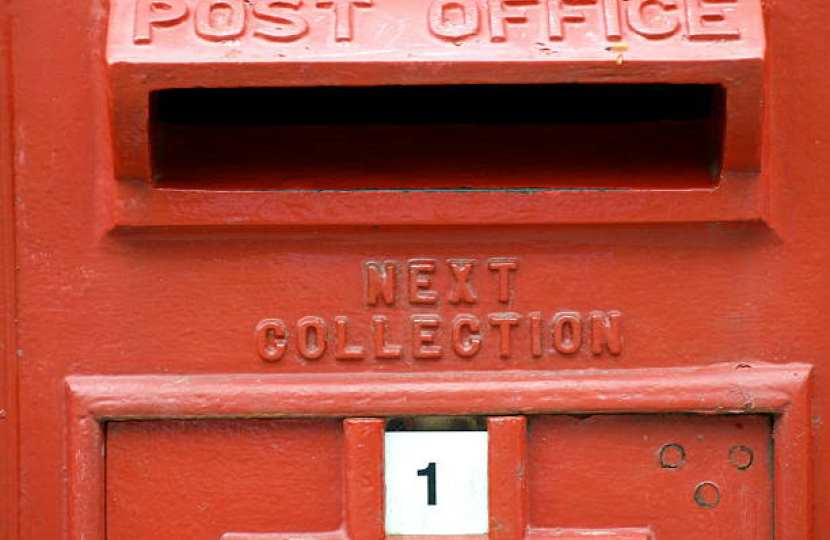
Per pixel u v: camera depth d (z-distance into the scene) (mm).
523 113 1352
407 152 1277
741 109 1137
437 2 1154
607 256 1262
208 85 1113
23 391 1257
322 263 1261
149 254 1256
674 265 1259
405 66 1105
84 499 1235
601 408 1231
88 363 1258
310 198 1216
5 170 1246
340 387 1236
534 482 1259
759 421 1252
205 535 1258
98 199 1251
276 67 1105
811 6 1241
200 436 1256
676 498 1257
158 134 1236
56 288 1255
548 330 1265
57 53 1245
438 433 1250
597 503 1258
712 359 1261
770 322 1256
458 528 1254
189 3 1149
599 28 1131
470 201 1220
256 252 1258
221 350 1260
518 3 1150
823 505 1253
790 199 1249
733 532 1256
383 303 1264
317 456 1258
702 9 1143
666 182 1227
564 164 1257
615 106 1348
